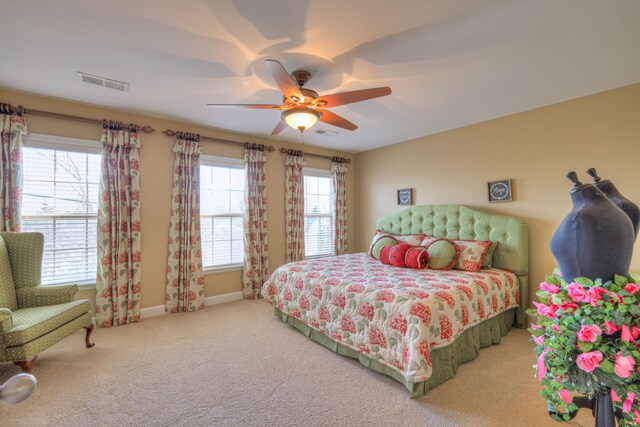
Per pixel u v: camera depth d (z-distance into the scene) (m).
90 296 3.17
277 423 1.71
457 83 2.63
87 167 3.21
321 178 5.33
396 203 4.84
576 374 0.91
